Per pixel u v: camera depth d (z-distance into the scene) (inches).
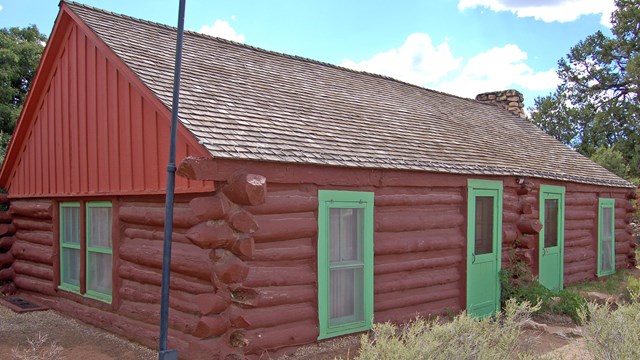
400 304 330.3
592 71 1286.9
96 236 346.0
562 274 482.6
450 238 359.9
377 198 315.3
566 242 492.7
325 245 287.3
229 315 247.4
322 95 400.2
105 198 330.3
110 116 319.6
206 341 246.1
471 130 490.9
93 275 347.9
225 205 244.5
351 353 277.3
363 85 487.5
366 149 322.7
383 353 158.4
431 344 161.0
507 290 400.2
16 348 287.7
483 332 175.8
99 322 328.2
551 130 1322.6
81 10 353.4
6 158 425.1
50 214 384.8
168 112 266.1
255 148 259.1
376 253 315.9
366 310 307.9
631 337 192.2
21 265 418.6
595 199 540.1
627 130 1227.9
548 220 469.1
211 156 236.4
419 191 342.6
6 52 799.1
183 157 261.1
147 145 289.7
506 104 705.0
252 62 410.3
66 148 362.6
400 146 354.9
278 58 451.8
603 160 979.9
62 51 365.1
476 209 382.6
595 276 537.6
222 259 248.2
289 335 269.1
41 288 391.9
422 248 340.2
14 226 432.5
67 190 361.1
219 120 275.3
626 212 603.2
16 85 853.8
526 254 417.7
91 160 337.4
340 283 299.4
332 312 294.8
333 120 352.2
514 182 417.4
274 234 263.3
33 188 403.5
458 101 611.5
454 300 367.6
